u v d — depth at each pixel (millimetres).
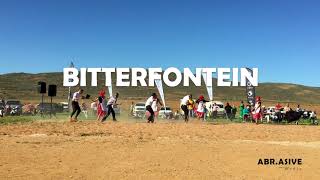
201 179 10797
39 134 19469
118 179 10703
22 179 10547
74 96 28000
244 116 37344
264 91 157500
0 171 11273
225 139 18547
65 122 26922
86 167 11859
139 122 28359
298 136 20266
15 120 30016
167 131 21422
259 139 18875
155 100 30016
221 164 12430
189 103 37188
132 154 13664
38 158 12984
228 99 122438
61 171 11375
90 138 17812
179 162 12602
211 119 39625
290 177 11117
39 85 34844
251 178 10961
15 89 122062
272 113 39219
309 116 41094
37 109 47750
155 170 11578
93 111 42719
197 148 14992
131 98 97250
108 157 13188
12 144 15719
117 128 22641
